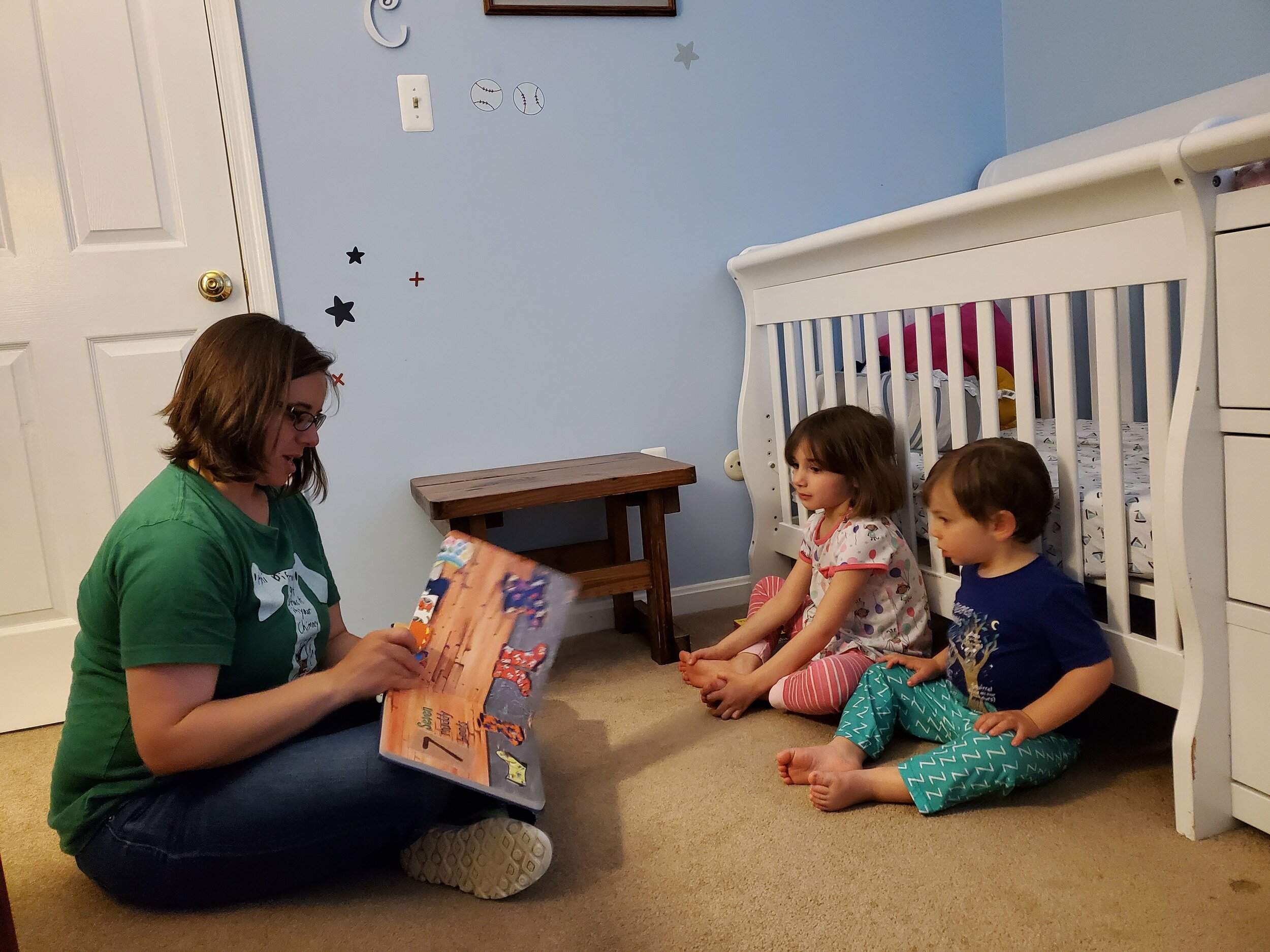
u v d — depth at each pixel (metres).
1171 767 1.19
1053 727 1.13
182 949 0.93
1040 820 1.08
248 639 0.98
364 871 1.07
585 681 1.68
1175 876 0.95
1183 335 1.00
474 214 1.86
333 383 1.10
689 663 1.52
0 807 1.34
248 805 0.93
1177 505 0.98
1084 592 1.17
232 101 1.71
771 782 1.22
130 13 1.66
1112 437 1.13
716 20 1.98
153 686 0.87
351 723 1.13
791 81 2.04
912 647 1.45
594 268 1.95
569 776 1.28
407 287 1.84
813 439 1.47
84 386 1.69
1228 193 0.95
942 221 1.29
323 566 1.17
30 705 1.69
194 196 1.72
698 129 1.99
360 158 1.79
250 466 0.94
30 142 1.63
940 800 1.10
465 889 1.00
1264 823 1.00
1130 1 1.87
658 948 0.89
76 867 1.12
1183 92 1.78
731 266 1.93
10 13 1.61
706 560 2.09
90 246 1.68
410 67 1.80
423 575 1.89
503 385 1.91
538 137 1.89
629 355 1.99
